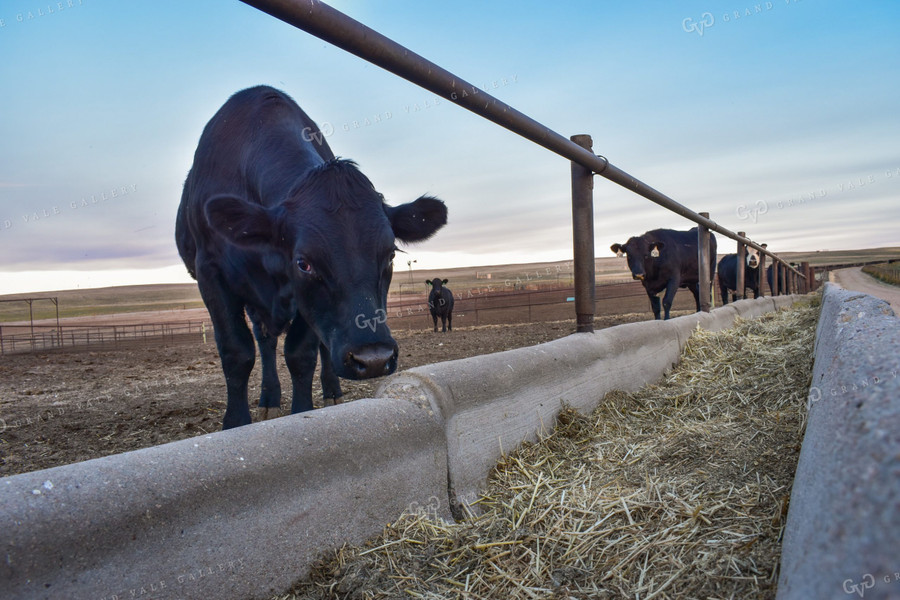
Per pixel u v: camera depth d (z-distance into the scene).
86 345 18.83
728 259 17.77
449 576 1.63
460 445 2.13
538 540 1.76
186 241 4.09
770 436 2.41
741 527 1.64
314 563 1.59
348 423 1.78
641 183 3.90
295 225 2.72
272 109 3.63
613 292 27.38
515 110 2.40
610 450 2.49
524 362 2.56
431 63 1.97
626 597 1.44
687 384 3.67
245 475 1.47
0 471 3.12
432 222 3.04
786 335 5.07
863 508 0.69
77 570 1.16
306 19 1.55
